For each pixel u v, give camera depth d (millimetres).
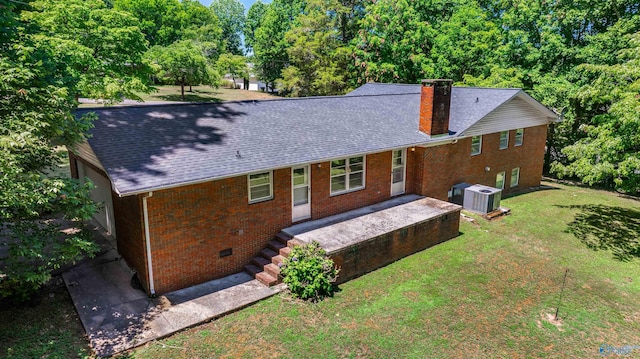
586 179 14016
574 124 26469
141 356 7516
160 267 9570
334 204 13336
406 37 31609
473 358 8000
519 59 29344
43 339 7793
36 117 7570
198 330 8406
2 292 8570
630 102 12680
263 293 9859
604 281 11539
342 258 10719
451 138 15914
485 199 16609
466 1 33938
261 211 11312
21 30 9078
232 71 55625
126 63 20438
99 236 12281
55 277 10102
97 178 12562
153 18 49719
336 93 36938
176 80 37594
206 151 10523
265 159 10844
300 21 39188
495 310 9742
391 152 14883
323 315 9172
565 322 9391
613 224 16531
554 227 15977
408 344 8312
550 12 29062
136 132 10656
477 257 12758
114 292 9531
